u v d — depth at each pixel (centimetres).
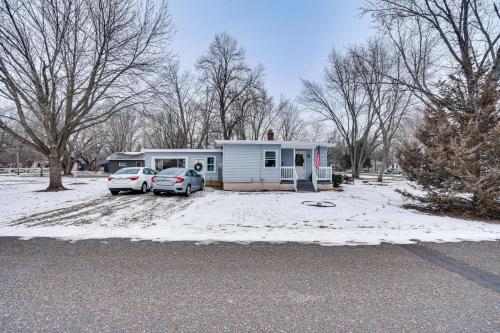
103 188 1603
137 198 1202
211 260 441
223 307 294
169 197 1248
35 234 598
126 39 1364
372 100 2833
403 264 429
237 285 349
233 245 527
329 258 455
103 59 1395
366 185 2217
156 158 1897
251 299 312
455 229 671
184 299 311
